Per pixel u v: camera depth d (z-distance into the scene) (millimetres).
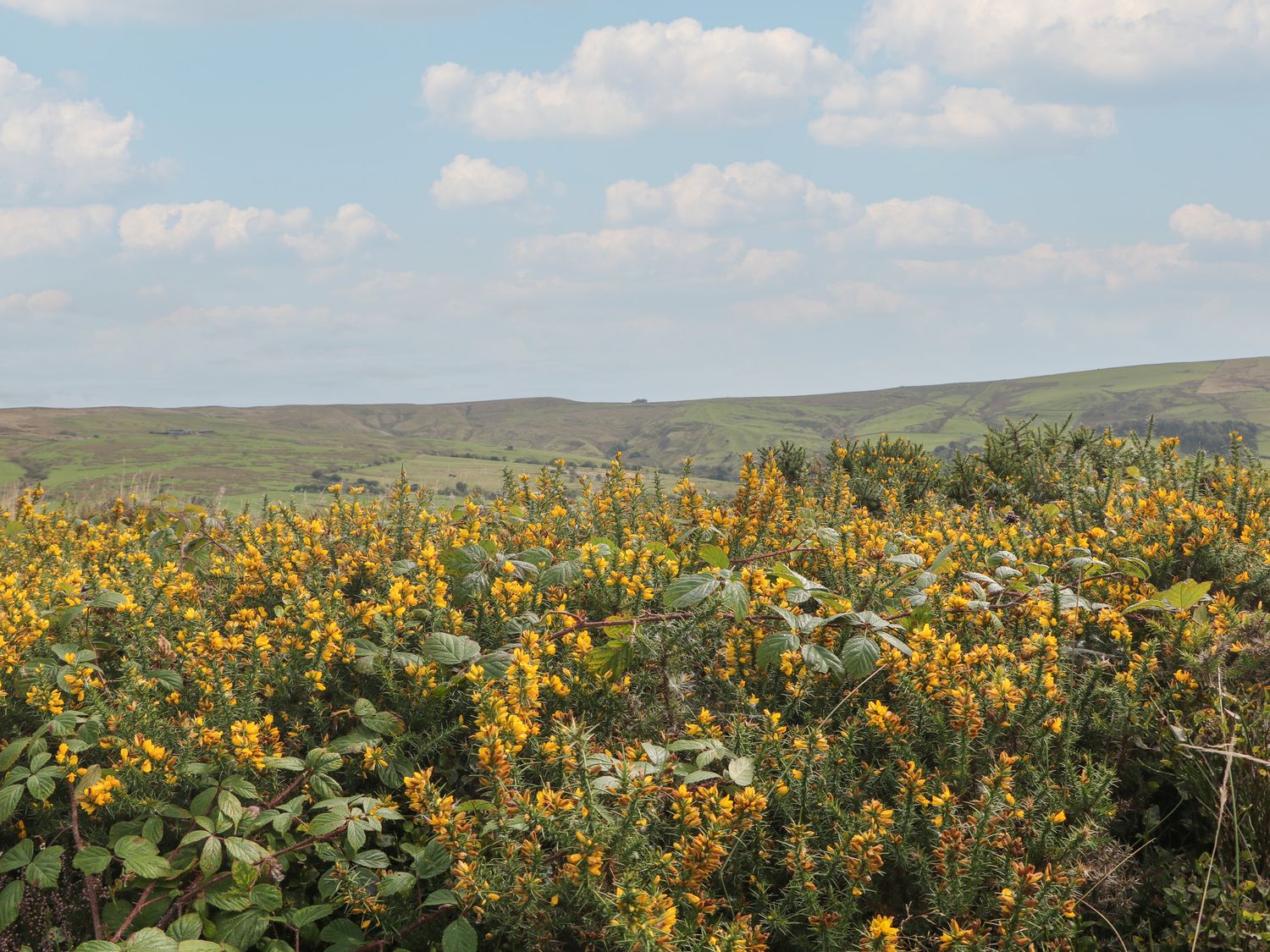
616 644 2971
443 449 190375
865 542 4074
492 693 2562
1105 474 6473
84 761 2822
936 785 2555
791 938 2260
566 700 3002
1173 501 4980
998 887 2299
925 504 6547
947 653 2820
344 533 4680
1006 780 2408
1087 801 2521
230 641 3045
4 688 3021
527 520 4980
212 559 4492
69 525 5992
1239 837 2443
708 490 5375
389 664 2963
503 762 2275
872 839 2230
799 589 3256
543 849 2375
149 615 3445
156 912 2352
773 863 2461
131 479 7340
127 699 2803
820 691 3043
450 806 2221
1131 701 2941
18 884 2330
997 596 3672
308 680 2979
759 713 3000
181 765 2623
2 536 5645
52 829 2641
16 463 131625
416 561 4039
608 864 2197
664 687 3119
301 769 2633
